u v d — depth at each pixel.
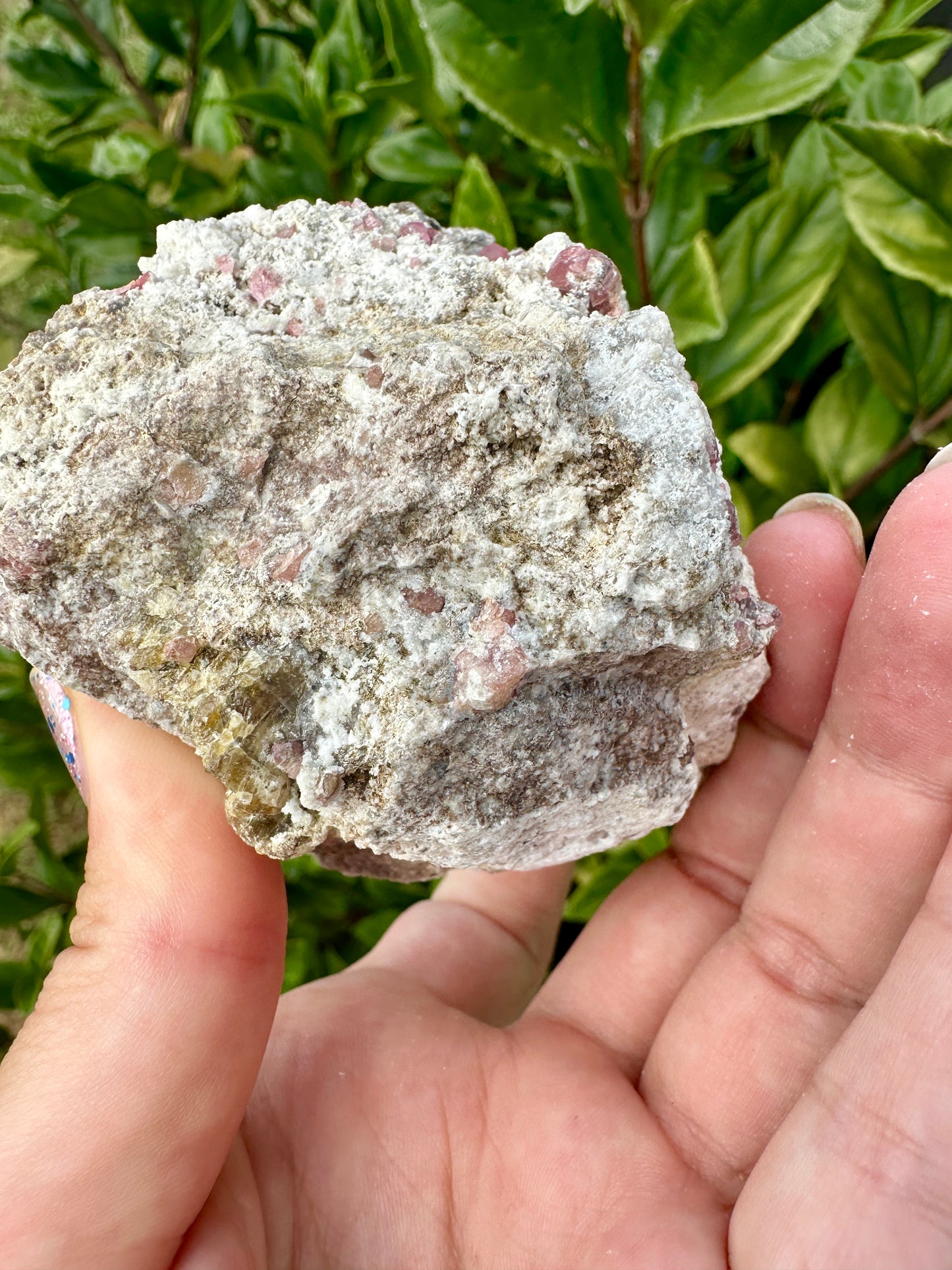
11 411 0.10
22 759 0.19
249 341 0.10
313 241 0.11
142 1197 0.10
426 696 0.09
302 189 0.18
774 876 0.12
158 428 0.09
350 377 0.10
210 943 0.10
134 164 0.21
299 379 0.10
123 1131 0.10
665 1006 0.14
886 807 0.12
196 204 0.19
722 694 0.12
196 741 0.10
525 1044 0.13
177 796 0.10
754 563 0.13
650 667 0.10
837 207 0.15
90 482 0.09
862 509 0.17
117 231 0.20
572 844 0.11
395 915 0.19
